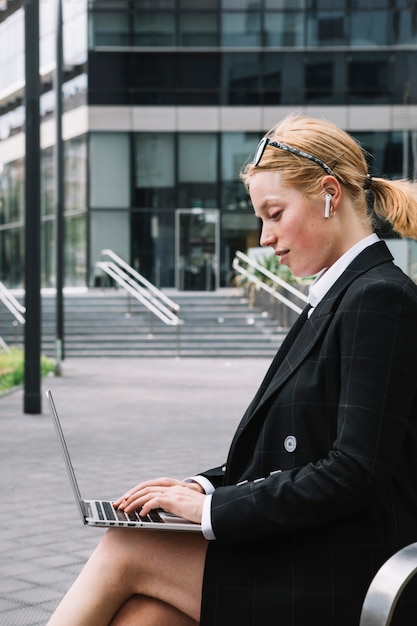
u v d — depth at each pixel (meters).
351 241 2.31
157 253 33.59
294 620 2.12
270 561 2.16
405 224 2.33
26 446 9.88
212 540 2.19
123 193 33.56
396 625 2.12
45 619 4.39
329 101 33.47
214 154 33.72
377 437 2.08
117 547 2.21
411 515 2.19
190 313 27.05
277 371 2.33
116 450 9.53
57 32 19.86
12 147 38.91
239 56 33.62
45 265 36.22
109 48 33.44
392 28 33.22
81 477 8.05
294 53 33.50
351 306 2.17
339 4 33.28
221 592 2.15
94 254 33.41
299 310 23.94
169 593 2.20
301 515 2.10
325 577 2.14
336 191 2.28
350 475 2.07
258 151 2.32
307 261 2.31
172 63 33.56
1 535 6.07
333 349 2.19
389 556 2.15
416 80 33.16
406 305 2.15
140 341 25.42
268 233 2.33
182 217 33.56
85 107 33.44
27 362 12.81
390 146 33.31
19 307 26.36
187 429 11.16
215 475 2.50
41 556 5.56
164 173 33.62
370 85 33.31
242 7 33.53
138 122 33.56
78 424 11.66
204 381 17.66
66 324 26.53
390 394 2.10
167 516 2.24
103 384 17.03
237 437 2.30
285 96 33.53
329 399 2.18
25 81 12.76
